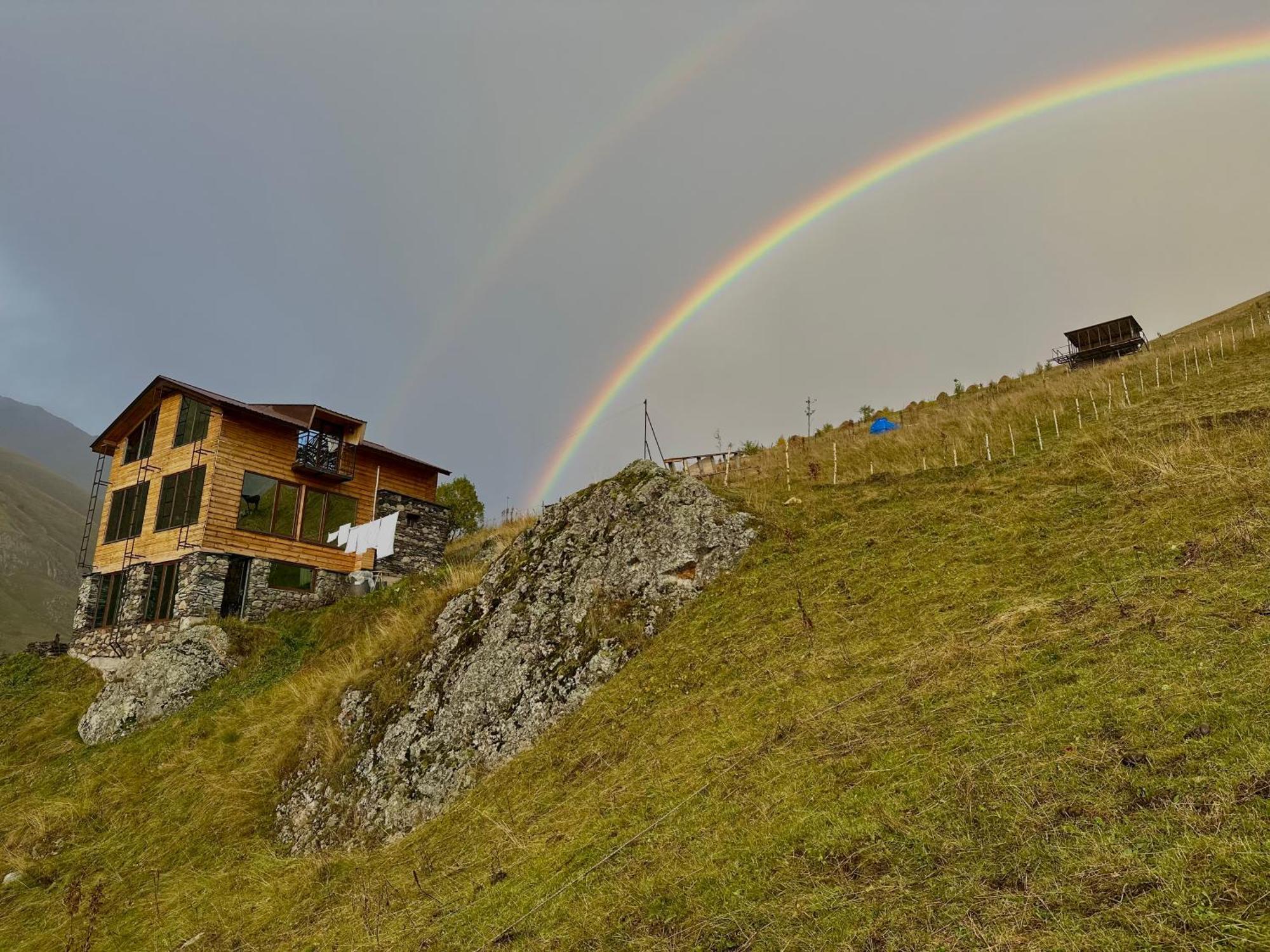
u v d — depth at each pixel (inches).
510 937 242.4
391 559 1155.9
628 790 316.8
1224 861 147.4
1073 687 237.0
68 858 555.8
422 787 455.5
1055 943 144.2
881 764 238.1
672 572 521.0
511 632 527.8
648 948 199.3
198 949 375.2
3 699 991.0
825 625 392.8
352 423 1163.3
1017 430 773.3
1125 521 384.8
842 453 893.2
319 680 692.7
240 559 1009.5
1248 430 488.7
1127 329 1510.8
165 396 1124.5
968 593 365.7
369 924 309.4
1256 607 245.1
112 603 1085.1
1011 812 189.8
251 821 521.3
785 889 198.2
